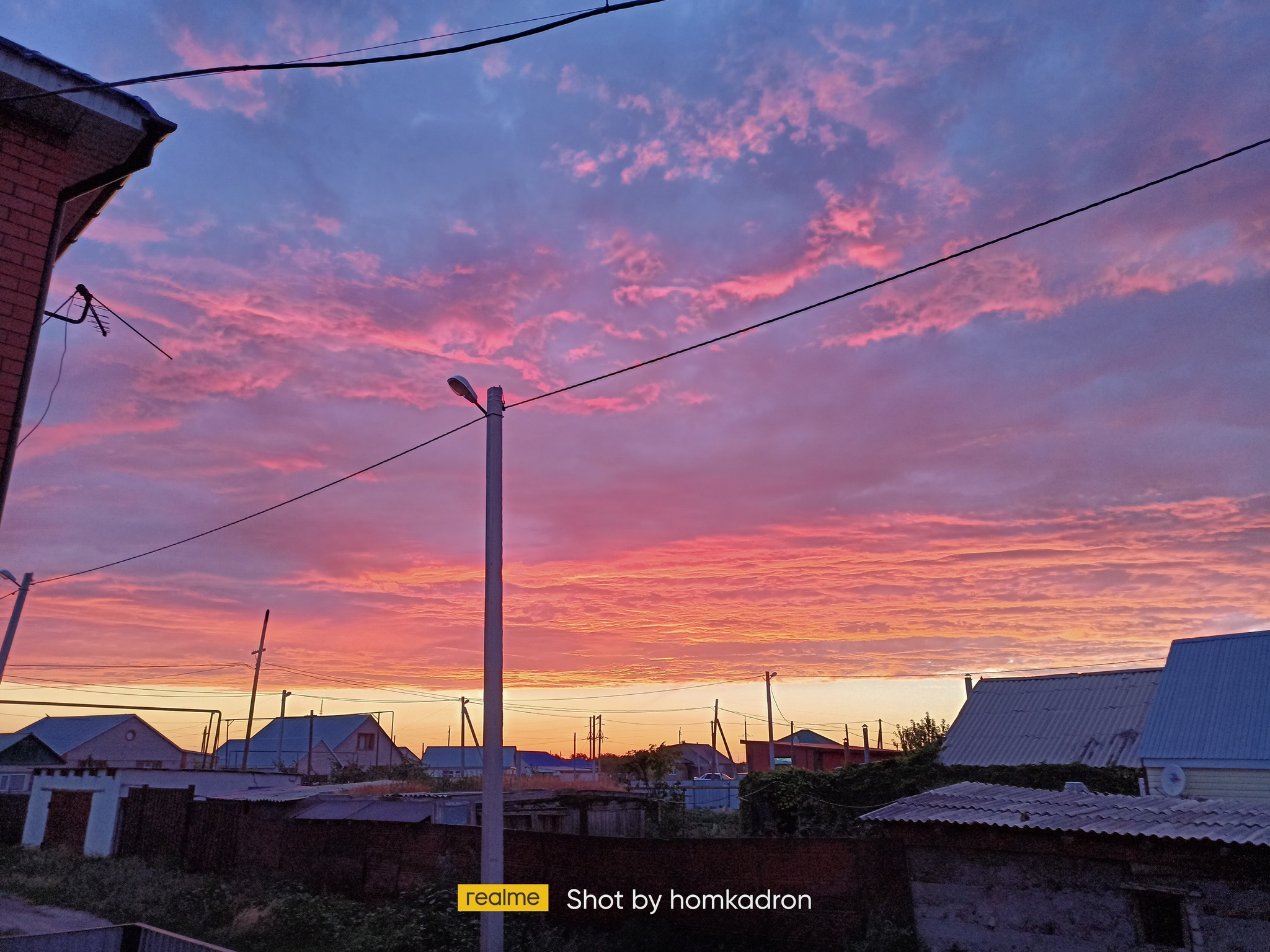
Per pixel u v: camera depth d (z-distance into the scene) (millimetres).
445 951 14133
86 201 9422
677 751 37656
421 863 18031
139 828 26172
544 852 16266
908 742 42469
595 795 26531
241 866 22047
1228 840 10141
